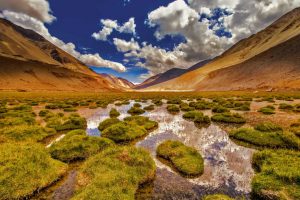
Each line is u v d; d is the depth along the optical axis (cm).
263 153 1261
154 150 1580
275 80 13450
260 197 926
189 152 1379
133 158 1182
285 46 16638
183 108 3894
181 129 2280
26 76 18362
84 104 4984
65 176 1168
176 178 1134
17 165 1059
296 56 14412
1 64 17550
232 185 1052
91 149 1466
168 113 3512
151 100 6638
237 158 1406
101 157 1208
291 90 10800
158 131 2200
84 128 2397
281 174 942
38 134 1934
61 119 2753
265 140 1664
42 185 1027
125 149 1283
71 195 982
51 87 18838
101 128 2305
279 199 856
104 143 1580
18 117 2652
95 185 929
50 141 1878
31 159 1138
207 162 1343
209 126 2408
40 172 1080
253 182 985
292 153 1207
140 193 991
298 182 891
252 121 2566
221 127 2345
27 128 1966
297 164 1030
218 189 1019
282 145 1580
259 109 3353
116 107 4650
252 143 1702
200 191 1005
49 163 1180
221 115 2764
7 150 1224
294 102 4753
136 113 3553
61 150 1412
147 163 1174
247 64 19100
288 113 2992
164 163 1334
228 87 17388
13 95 8675
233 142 1775
